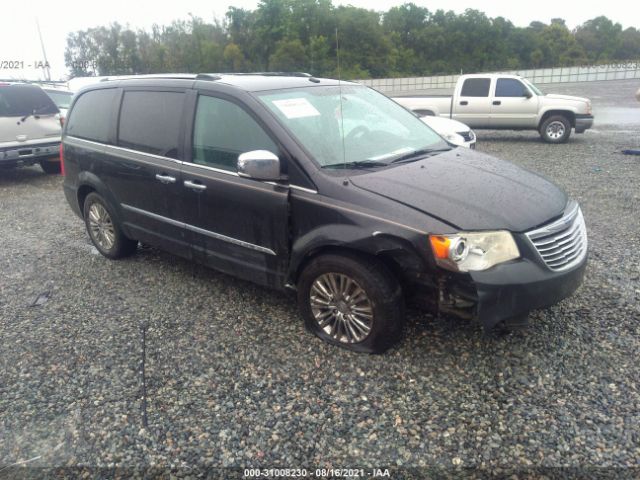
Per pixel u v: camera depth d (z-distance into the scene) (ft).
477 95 44.04
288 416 9.78
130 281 16.15
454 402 9.90
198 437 9.39
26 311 14.52
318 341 12.13
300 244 11.61
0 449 9.39
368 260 10.82
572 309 13.02
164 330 13.08
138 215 15.71
